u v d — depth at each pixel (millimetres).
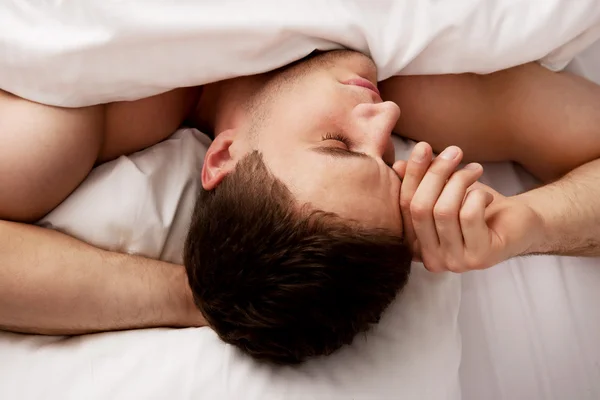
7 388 704
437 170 644
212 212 682
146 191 783
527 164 912
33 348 740
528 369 852
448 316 788
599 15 777
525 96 833
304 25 743
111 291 731
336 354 729
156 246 793
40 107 736
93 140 765
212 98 855
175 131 870
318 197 643
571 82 840
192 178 831
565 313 867
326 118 711
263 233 637
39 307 707
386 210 660
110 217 764
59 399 698
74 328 744
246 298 649
